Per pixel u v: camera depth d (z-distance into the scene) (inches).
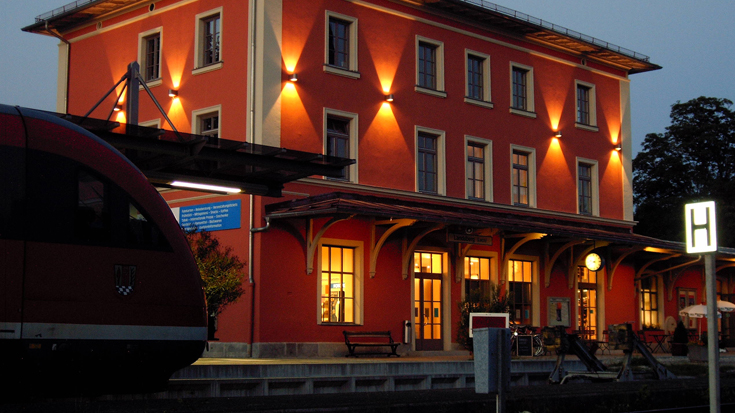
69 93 978.1
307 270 807.7
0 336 330.6
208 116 850.1
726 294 1294.3
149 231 383.6
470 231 913.5
